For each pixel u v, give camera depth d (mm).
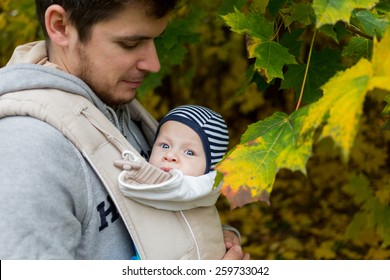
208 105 7270
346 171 6684
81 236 2023
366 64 1534
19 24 4398
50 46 2197
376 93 2533
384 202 3650
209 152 2432
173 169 2195
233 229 2746
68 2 2020
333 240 5812
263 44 2096
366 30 2084
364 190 3799
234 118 7453
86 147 1997
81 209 1987
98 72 2105
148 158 2545
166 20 2102
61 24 2086
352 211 6367
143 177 2082
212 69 7117
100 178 2023
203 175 2328
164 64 3951
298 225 6191
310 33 3781
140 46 2104
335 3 1622
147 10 1984
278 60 2086
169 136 2434
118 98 2189
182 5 3602
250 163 1720
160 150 2439
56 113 1971
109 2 1949
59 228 1883
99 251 2068
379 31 2066
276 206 6586
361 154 6555
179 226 2188
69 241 1918
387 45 1540
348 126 1372
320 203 6543
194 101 7207
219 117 2537
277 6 2354
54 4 2062
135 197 2066
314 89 2412
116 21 1992
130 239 2162
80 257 2025
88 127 2025
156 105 6969
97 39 2039
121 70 2107
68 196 1930
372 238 5453
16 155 1874
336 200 6555
